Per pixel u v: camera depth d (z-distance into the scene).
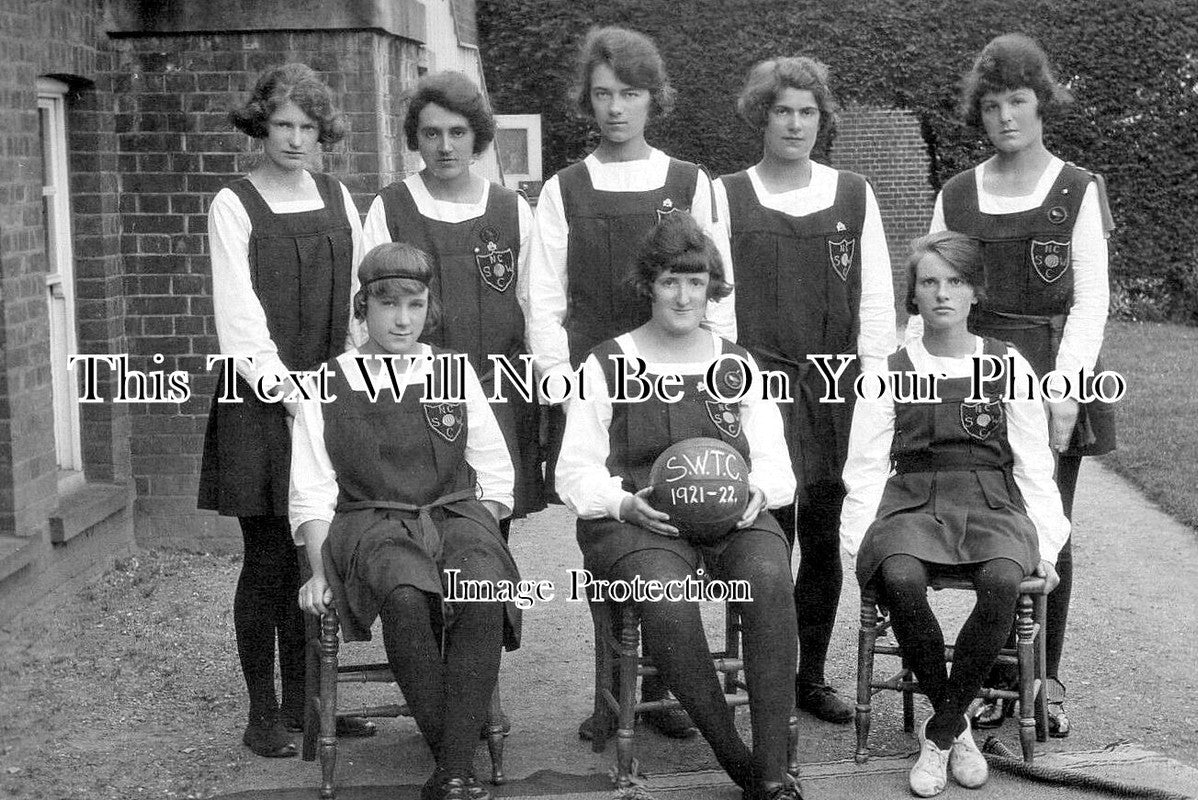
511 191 4.71
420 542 4.05
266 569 4.45
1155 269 17.08
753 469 4.25
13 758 4.38
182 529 6.90
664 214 4.56
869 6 17.48
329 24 6.67
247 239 4.39
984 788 4.15
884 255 4.79
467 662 3.96
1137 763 4.25
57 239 6.43
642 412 4.25
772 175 4.76
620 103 4.49
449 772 3.93
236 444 4.36
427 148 4.51
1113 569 6.67
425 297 4.21
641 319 4.57
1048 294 4.65
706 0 17.94
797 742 4.21
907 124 23.72
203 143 6.73
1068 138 17.02
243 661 4.46
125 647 5.48
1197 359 13.16
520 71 18.78
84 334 6.64
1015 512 4.36
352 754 4.50
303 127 4.39
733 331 4.57
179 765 4.37
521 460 4.68
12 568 5.39
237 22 6.66
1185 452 9.03
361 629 3.98
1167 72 16.72
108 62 6.66
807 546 4.78
